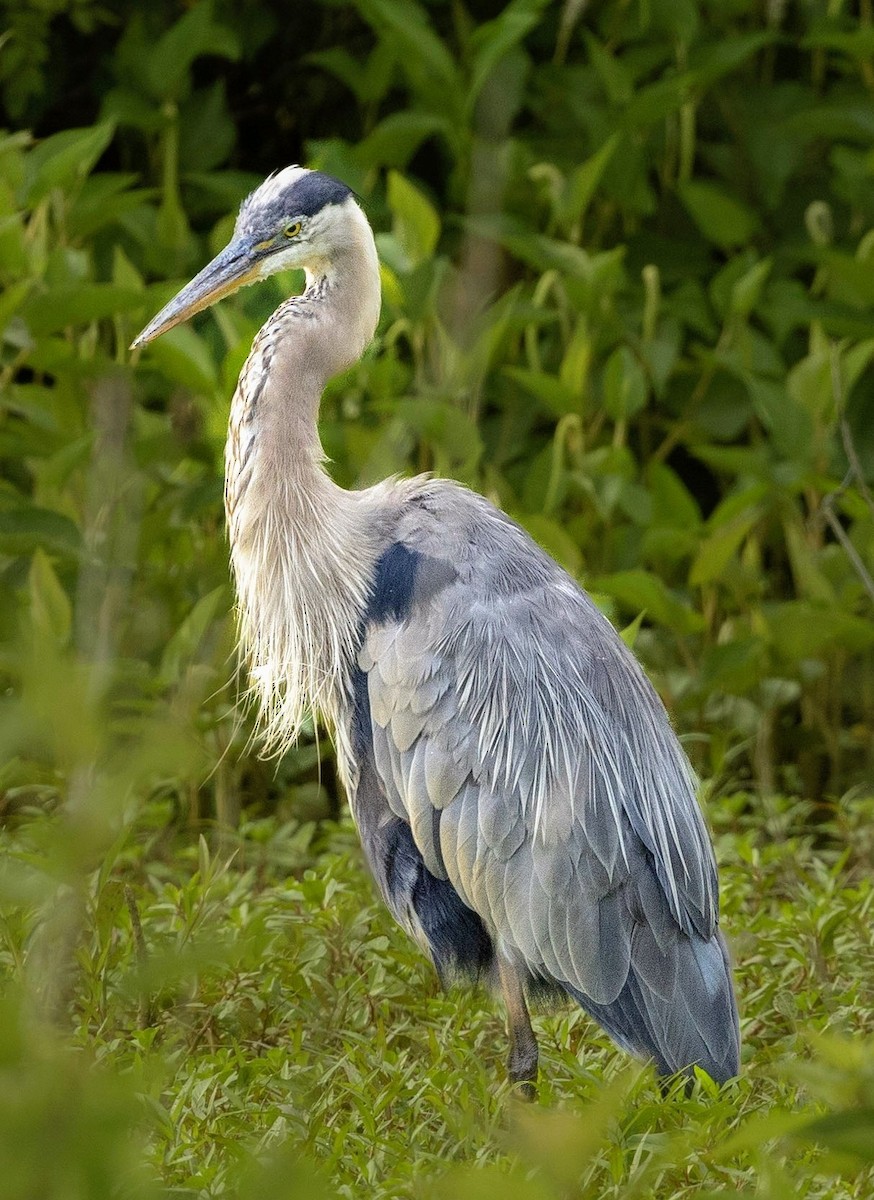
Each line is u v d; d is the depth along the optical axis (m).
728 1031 8.41
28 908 7.89
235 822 12.46
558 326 15.73
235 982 8.66
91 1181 3.85
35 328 12.78
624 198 15.75
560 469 13.80
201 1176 6.36
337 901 9.71
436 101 15.08
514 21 14.01
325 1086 7.54
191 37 15.29
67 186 13.79
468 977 9.03
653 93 14.95
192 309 9.80
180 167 16.38
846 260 14.66
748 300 14.52
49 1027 5.81
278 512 9.45
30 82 15.96
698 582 13.30
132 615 13.23
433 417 13.02
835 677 14.30
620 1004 8.32
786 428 14.00
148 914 9.57
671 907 8.45
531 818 8.41
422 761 8.60
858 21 16.52
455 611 8.70
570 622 8.84
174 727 4.43
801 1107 7.59
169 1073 7.62
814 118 15.42
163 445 13.30
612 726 8.63
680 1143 6.24
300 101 17.89
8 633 12.21
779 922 9.61
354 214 9.81
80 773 4.86
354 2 15.47
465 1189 4.30
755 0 17.00
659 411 16.28
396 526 9.20
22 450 13.48
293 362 9.58
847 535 14.61
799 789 13.88
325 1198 4.40
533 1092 8.16
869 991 9.01
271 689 9.91
